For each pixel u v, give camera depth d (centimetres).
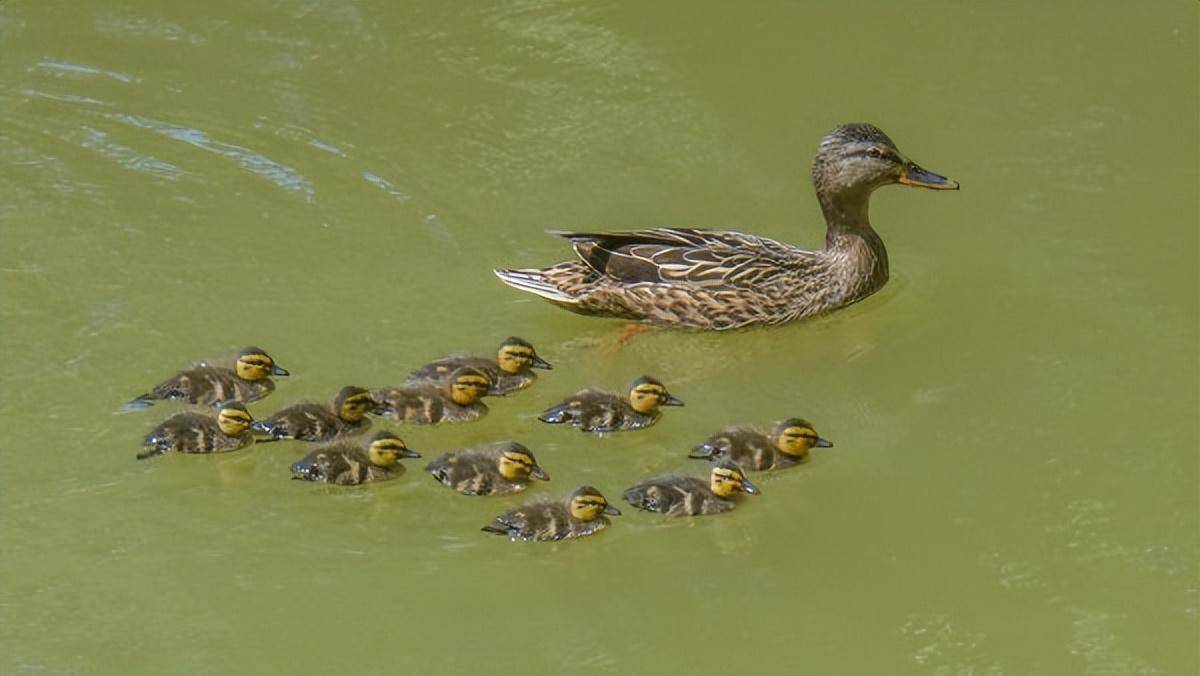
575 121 1847
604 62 1948
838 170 1608
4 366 1448
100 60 1923
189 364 1462
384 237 1656
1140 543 1302
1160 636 1212
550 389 1498
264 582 1237
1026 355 1529
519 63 1942
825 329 1602
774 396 1491
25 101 1839
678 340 1580
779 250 1617
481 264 1628
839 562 1281
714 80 1917
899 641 1205
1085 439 1416
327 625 1198
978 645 1200
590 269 1570
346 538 1288
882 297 1638
